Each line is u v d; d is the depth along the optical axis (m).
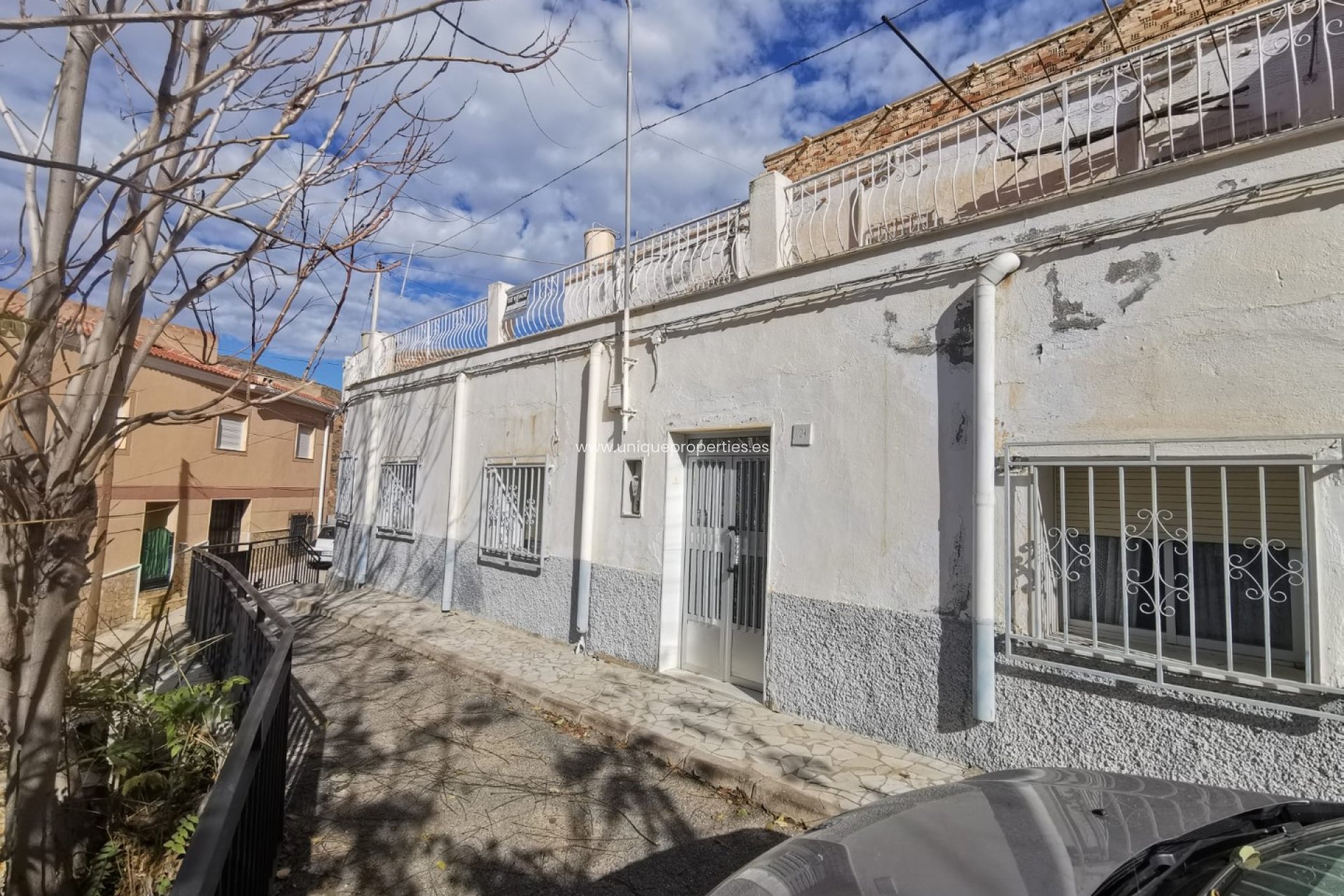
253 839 2.63
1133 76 5.37
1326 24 4.33
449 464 9.73
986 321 4.26
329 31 2.10
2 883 2.98
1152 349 3.72
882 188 6.38
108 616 11.71
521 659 6.90
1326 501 3.22
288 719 4.26
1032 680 4.02
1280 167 3.38
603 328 7.39
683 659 6.47
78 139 2.42
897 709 4.62
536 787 4.30
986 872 1.79
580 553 7.36
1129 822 2.07
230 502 16.78
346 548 12.42
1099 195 3.97
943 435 4.52
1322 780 3.12
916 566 4.58
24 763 2.62
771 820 3.92
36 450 2.48
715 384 6.09
